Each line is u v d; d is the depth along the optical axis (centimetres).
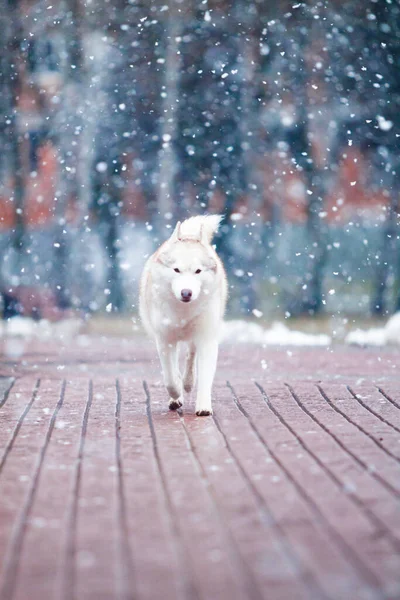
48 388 1088
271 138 2919
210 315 860
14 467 648
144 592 393
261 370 1296
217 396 1007
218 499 550
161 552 446
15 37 2797
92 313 2788
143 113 2878
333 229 2958
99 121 2862
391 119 2756
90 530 486
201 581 405
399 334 1817
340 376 1216
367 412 893
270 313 2864
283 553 442
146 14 2855
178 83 2891
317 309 2919
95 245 2884
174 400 905
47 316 2439
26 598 388
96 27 2836
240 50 2892
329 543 457
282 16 2850
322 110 2844
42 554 447
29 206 2920
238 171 2939
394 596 384
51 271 2847
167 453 692
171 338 873
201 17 2881
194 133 2905
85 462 663
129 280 2911
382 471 622
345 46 2766
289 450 700
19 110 2856
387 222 2903
